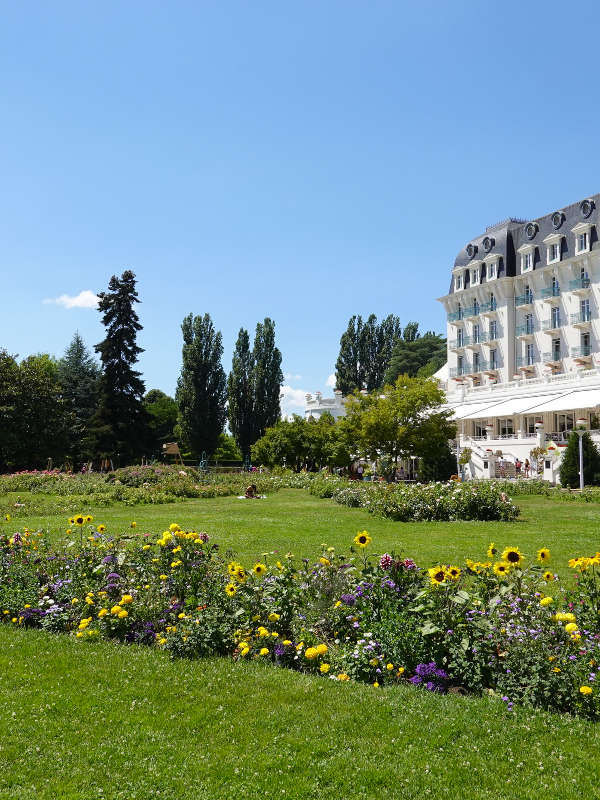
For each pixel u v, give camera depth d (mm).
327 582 7602
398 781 4379
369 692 5848
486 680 5914
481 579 7152
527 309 60062
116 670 6438
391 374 89438
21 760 4703
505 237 62594
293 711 5453
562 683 5398
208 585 8133
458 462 42375
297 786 4320
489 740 4895
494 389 54875
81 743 4949
